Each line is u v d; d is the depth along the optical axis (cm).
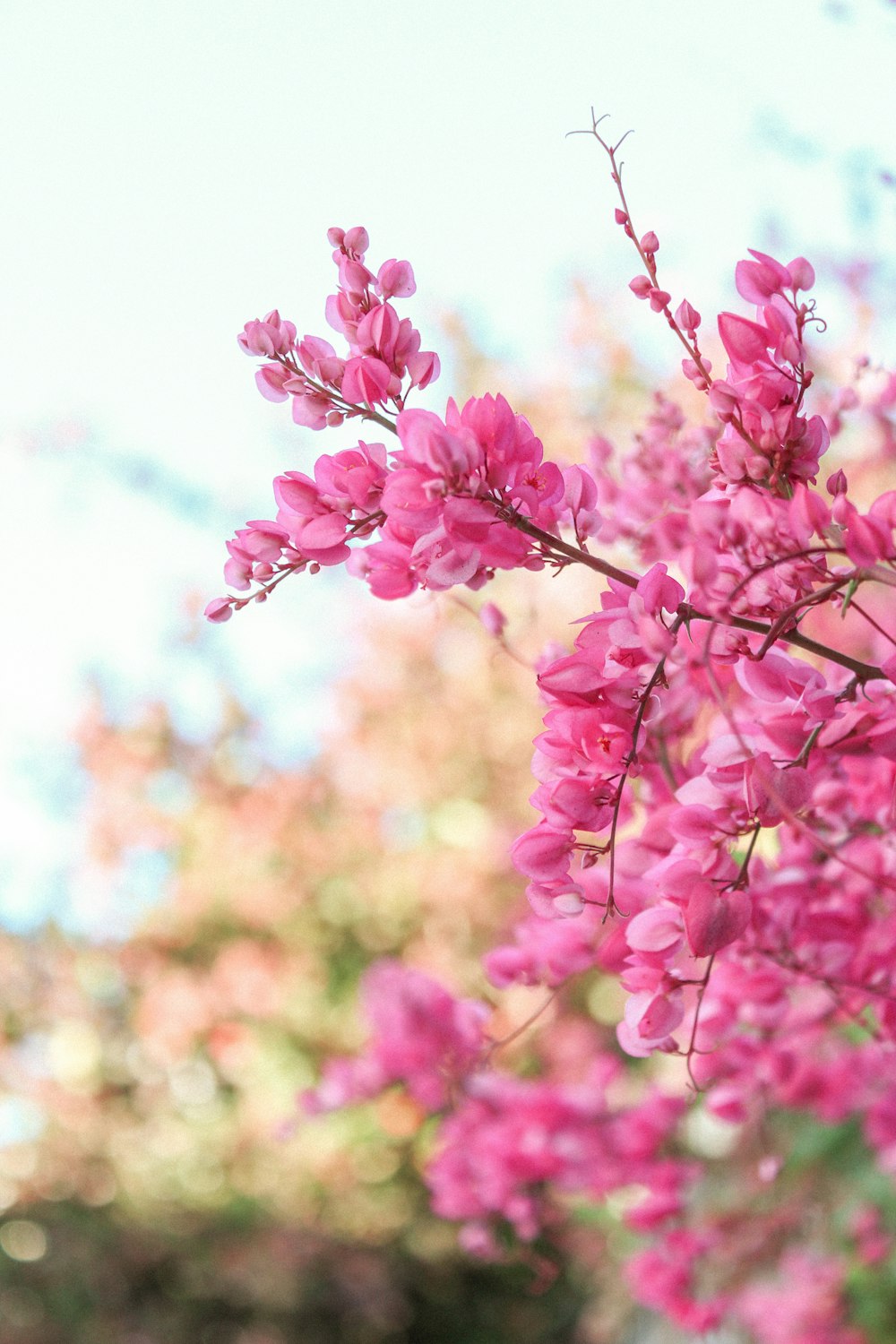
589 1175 102
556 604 178
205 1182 259
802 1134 121
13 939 274
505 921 201
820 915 74
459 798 232
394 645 247
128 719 274
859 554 64
